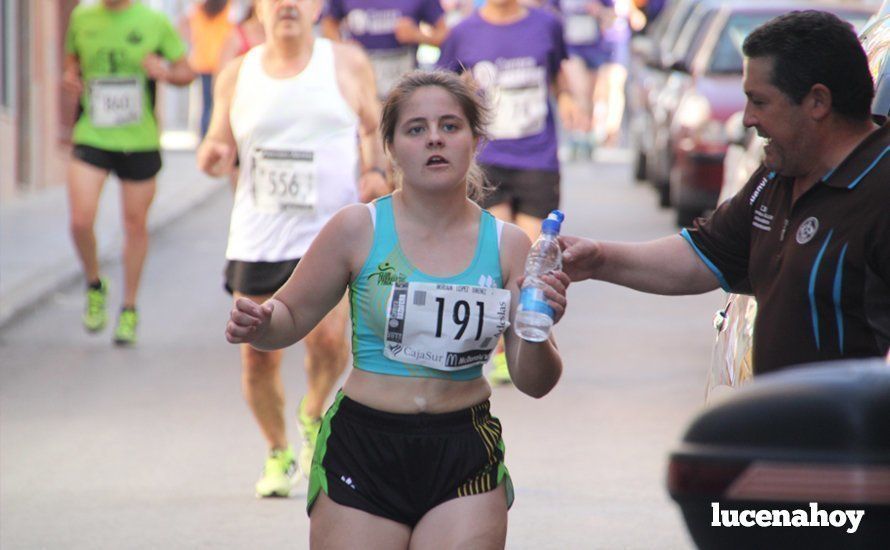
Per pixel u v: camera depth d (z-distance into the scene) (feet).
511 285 38.01
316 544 37.27
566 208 156.04
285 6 60.13
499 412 74.49
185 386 80.23
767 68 35.55
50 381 81.35
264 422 60.13
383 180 62.34
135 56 91.35
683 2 168.04
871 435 21.45
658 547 53.42
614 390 79.61
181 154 209.36
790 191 36.78
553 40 88.07
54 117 164.76
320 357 61.00
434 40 99.40
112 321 98.73
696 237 40.24
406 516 37.14
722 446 22.17
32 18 155.63
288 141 60.29
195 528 55.72
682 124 134.00
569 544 53.72
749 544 22.12
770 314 36.27
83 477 62.59
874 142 35.14
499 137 86.94
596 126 229.86
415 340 37.37
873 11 141.79
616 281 40.60
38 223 136.56
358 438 37.27
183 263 122.11
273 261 60.39
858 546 21.57
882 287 34.58
